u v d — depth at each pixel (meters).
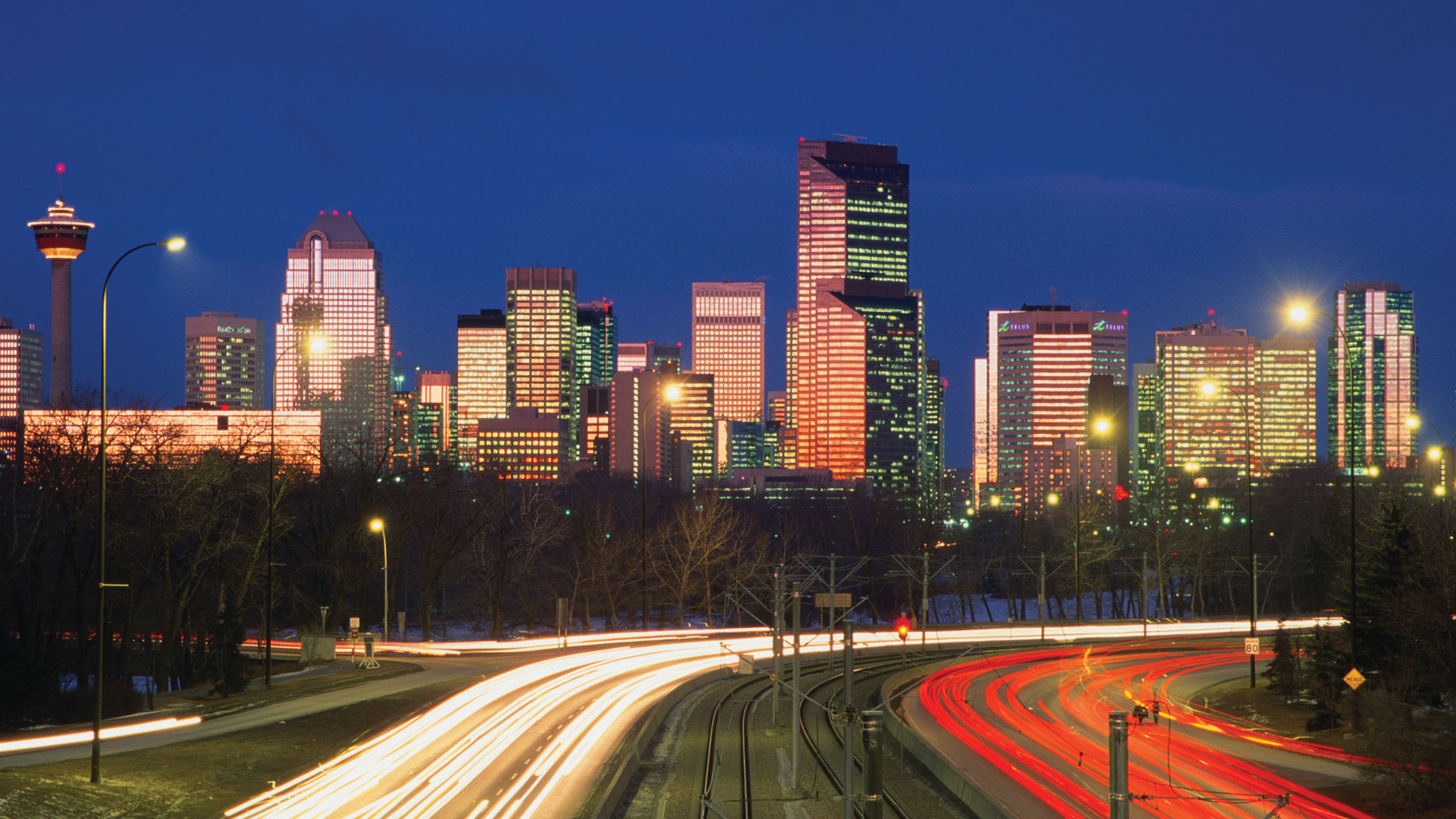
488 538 115.88
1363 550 58.03
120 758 43.34
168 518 76.25
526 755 47.41
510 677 73.19
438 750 48.16
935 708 62.78
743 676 79.56
